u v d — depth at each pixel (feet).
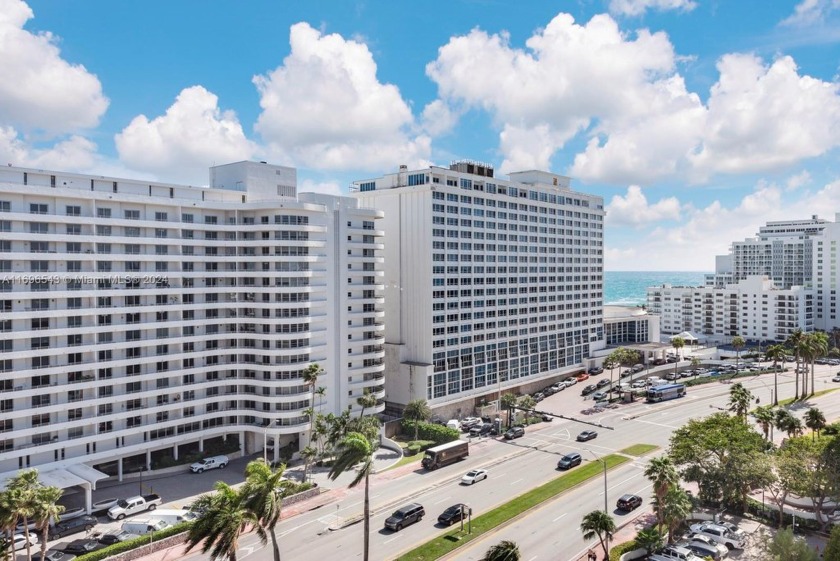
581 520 237.86
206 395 309.01
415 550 211.61
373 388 357.82
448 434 346.33
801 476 216.33
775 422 305.32
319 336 330.75
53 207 263.90
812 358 451.53
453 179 418.72
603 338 592.60
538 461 316.19
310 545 218.79
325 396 332.60
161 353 295.48
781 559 179.22
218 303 312.71
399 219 411.13
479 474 287.07
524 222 481.05
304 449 290.15
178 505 255.70
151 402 289.53
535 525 233.96
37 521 186.91
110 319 277.64
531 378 487.20
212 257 310.45
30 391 251.80
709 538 212.84
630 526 232.12
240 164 332.39
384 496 267.59
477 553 210.18
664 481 202.59
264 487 160.56
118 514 242.78
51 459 258.78
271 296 314.35
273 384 310.65
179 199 299.38
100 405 273.54
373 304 363.15
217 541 167.43
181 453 308.40
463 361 422.82
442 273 405.80
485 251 441.68
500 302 455.63
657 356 590.55
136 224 283.38
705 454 231.91
